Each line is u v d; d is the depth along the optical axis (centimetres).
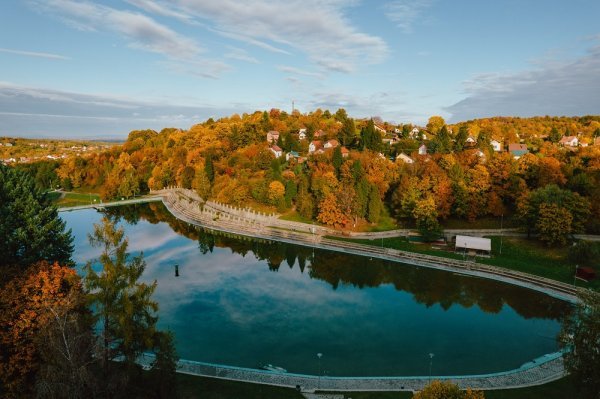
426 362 5409
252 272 9056
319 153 16300
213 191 15188
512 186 10931
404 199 11269
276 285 8288
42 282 4078
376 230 11294
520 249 9194
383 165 13538
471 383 4722
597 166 11469
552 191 9350
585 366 3666
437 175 11719
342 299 7588
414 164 13450
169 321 6600
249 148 18275
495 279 8162
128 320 3381
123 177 17650
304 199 12650
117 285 3481
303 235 11344
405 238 10619
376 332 6284
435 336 6162
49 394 2809
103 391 3092
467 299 7538
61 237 5538
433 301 7481
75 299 3831
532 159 11862
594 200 9644
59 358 2983
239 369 5022
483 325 6525
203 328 6366
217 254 10344
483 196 10919
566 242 8962
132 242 11388
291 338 6075
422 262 9144
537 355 5588
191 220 13725
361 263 9488
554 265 8375
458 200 10762
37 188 5856
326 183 12694
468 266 8719
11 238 4822
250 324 6525
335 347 5816
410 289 8056
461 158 13250
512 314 6912
